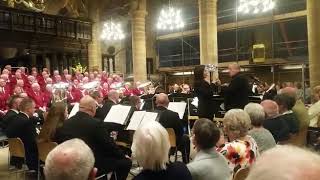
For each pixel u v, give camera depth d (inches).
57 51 959.6
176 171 128.0
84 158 82.9
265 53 1084.5
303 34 1017.5
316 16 568.1
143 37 1031.0
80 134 211.8
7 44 840.9
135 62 1021.8
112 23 1174.3
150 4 1352.1
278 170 31.8
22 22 865.5
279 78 1066.1
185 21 1288.1
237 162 159.6
